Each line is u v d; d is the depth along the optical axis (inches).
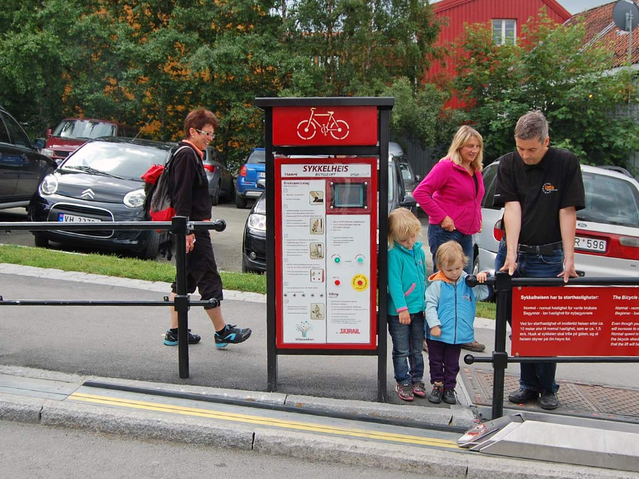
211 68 831.7
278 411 170.2
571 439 155.0
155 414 162.2
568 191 167.2
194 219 198.7
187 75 850.8
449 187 214.5
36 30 812.6
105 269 299.3
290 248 172.7
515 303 164.9
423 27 872.9
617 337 165.5
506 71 781.9
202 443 157.5
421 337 183.2
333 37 858.1
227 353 207.3
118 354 199.9
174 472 144.6
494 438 156.1
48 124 857.5
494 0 1035.3
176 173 190.1
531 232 171.5
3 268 293.4
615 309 164.6
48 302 180.2
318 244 172.2
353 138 166.9
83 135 687.7
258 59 815.1
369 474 149.2
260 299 274.4
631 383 205.6
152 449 154.5
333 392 180.9
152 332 222.8
